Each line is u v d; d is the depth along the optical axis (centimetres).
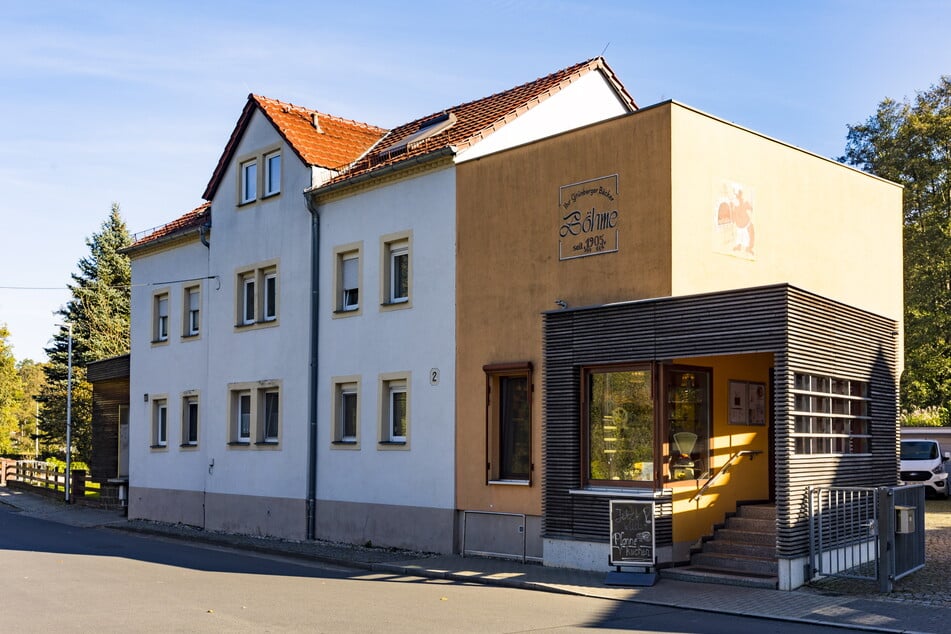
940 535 1903
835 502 1484
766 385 1725
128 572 1702
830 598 1298
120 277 5634
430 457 1930
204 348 2684
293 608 1291
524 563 1706
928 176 4028
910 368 3853
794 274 1812
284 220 2381
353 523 2105
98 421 3409
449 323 1912
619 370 1580
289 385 2323
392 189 2077
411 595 1417
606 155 1639
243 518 2439
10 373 7656
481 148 1961
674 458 1523
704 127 1617
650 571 1458
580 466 1609
